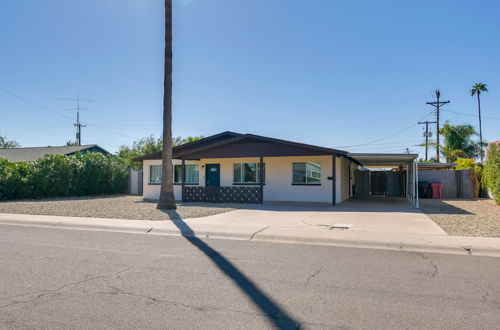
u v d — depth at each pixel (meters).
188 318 4.32
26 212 15.36
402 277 6.10
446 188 24.67
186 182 23.47
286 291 5.34
